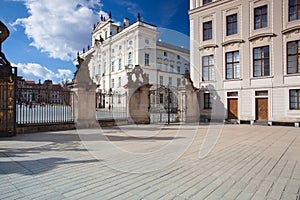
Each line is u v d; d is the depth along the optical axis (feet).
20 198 9.71
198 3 68.74
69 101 36.58
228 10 61.93
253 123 54.44
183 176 12.92
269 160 17.06
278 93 53.06
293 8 52.19
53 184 11.43
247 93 57.93
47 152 18.90
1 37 27.53
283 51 52.85
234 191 10.75
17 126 29.81
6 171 13.53
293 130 40.11
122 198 9.78
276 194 10.44
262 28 56.18
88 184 11.47
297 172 13.96
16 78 28.40
